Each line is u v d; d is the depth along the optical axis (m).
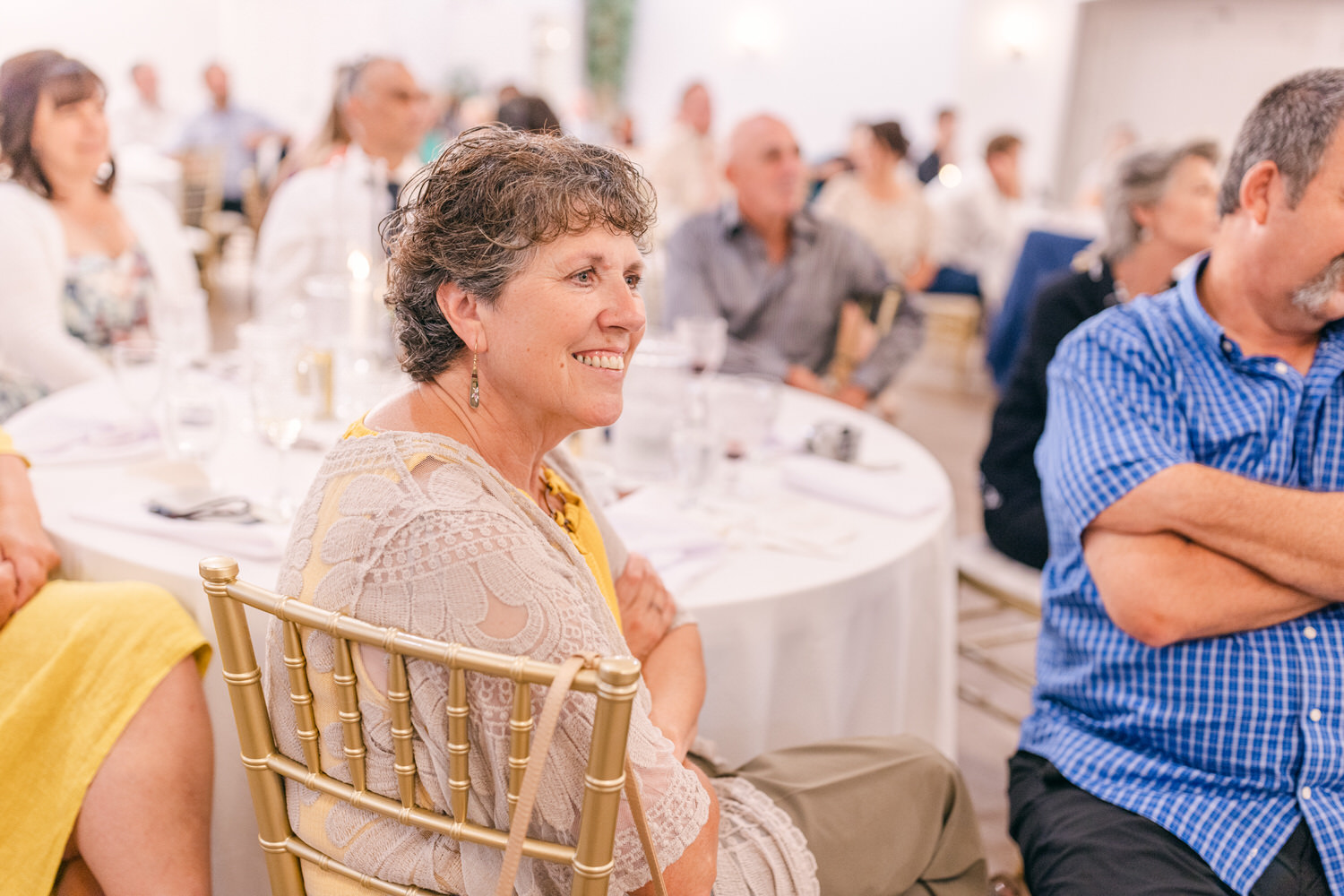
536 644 0.83
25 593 1.25
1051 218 6.52
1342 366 1.36
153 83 8.38
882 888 1.19
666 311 3.04
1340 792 1.26
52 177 2.42
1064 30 8.95
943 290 6.58
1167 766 1.31
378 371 1.98
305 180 2.92
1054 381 1.49
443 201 0.90
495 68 13.37
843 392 3.05
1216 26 8.26
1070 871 1.26
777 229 3.03
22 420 1.78
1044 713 1.47
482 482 0.90
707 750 1.33
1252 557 1.26
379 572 0.85
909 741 1.35
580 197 0.89
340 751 0.91
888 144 5.61
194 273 2.78
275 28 10.88
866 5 11.11
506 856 0.77
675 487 1.77
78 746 1.16
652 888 0.92
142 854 1.15
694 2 12.79
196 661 1.24
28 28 9.23
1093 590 1.39
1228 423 1.37
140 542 1.36
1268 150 1.30
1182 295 1.42
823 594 1.42
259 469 1.68
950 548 1.79
